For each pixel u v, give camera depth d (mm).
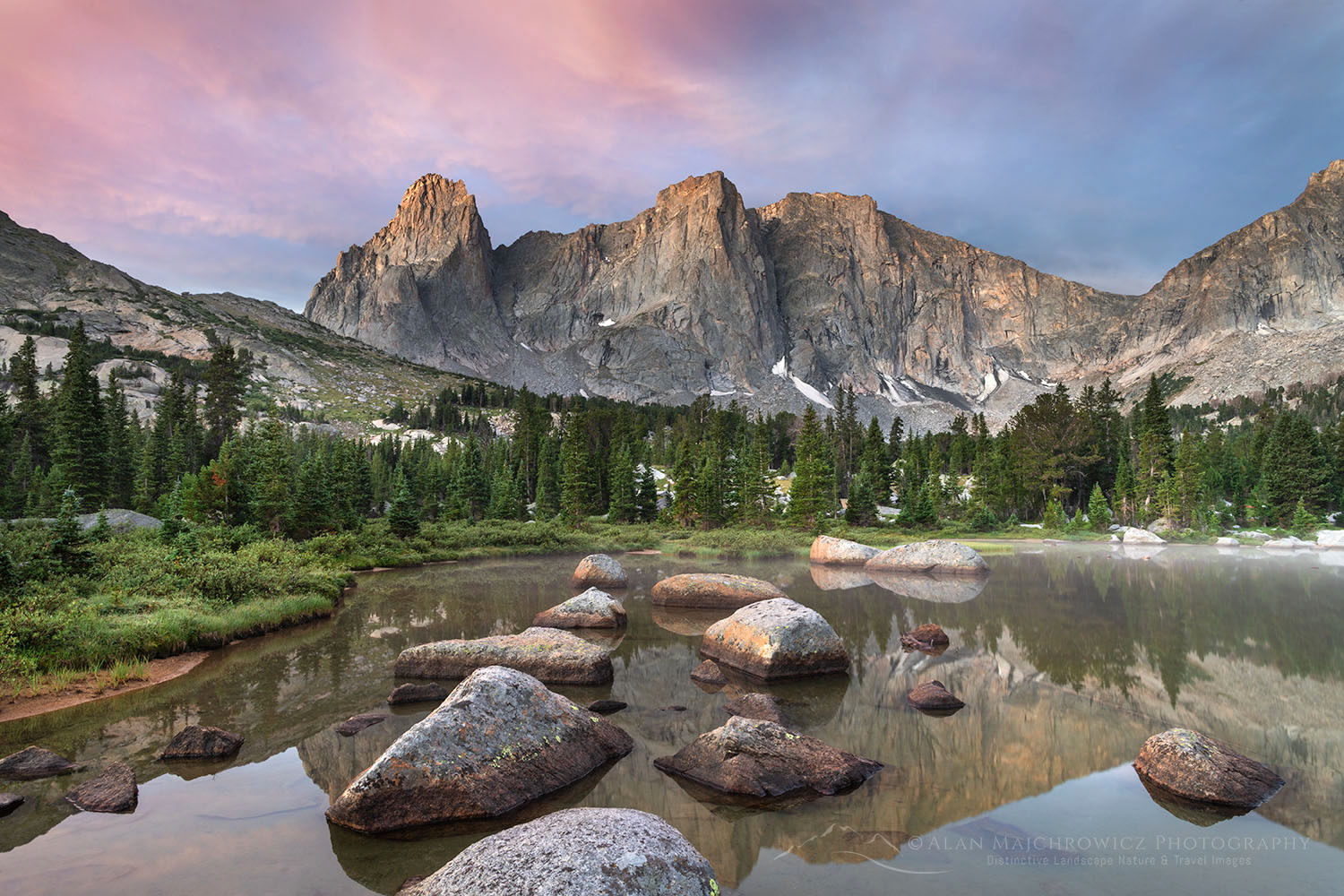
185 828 7516
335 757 9719
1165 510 73688
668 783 8789
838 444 132750
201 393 159000
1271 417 120312
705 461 97562
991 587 28531
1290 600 23906
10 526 27641
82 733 10711
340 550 37156
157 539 29250
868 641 17500
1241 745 9695
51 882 6289
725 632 15641
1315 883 5938
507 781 8266
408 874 6543
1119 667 14406
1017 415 98000
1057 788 8328
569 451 74125
